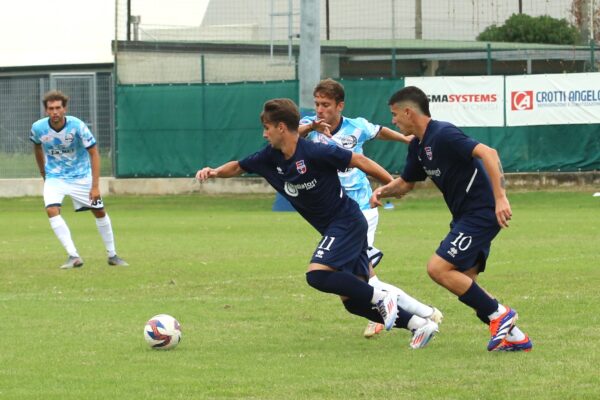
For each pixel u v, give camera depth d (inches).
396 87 3223.4
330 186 949.2
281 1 3961.6
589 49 3649.1
